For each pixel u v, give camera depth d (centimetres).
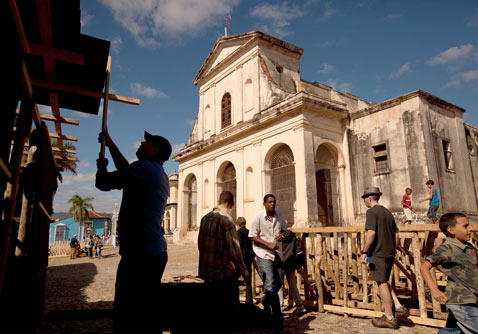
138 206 243
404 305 515
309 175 1404
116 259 1650
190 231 2162
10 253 373
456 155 1478
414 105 1378
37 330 380
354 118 1588
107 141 312
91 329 392
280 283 439
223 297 300
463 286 258
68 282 838
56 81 390
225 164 1934
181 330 304
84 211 4547
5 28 240
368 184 1495
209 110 2194
